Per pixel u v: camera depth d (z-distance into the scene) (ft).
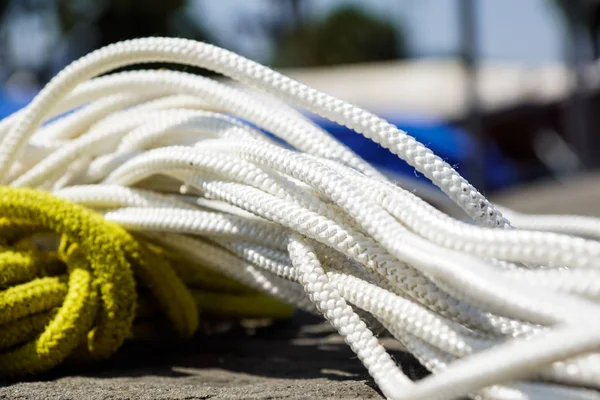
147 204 1.66
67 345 1.54
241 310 1.90
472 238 1.25
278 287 1.60
